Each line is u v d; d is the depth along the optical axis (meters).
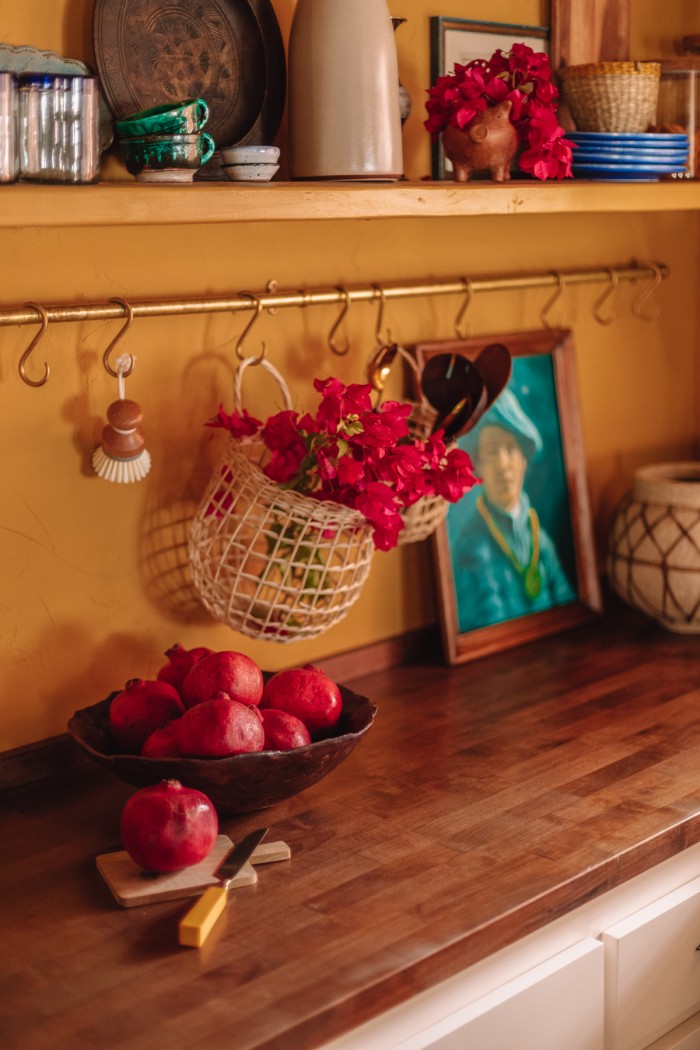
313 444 1.38
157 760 1.17
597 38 1.86
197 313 1.44
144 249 1.43
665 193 1.69
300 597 1.42
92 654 1.46
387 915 1.09
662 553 1.85
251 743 1.20
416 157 1.67
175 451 1.50
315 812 1.30
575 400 1.94
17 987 1.00
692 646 1.86
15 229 1.31
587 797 1.33
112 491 1.44
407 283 1.72
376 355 1.59
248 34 1.44
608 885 1.19
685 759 1.42
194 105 1.24
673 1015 1.32
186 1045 0.92
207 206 1.22
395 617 1.80
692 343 2.21
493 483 1.84
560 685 1.69
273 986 0.99
